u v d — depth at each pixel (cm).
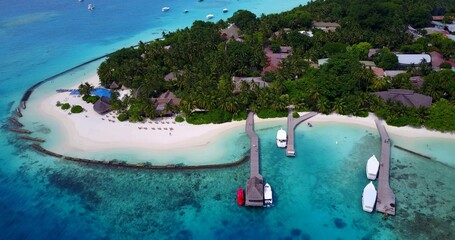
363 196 5959
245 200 6119
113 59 11338
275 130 8169
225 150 7525
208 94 8588
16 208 6291
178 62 11038
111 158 7438
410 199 6081
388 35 11938
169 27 17138
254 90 8919
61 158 7550
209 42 11594
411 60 10381
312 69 9406
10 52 14525
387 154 7012
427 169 6756
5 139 8400
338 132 7975
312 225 5706
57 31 17250
